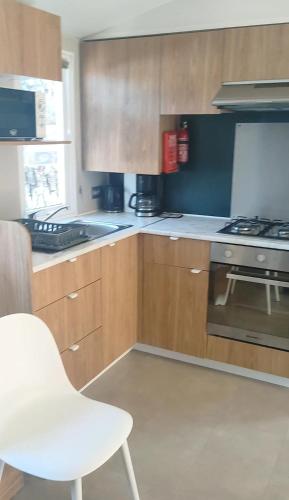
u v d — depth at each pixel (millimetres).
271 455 2189
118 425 1564
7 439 1498
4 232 2072
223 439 2307
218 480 2029
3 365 1599
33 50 2205
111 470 2084
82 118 3238
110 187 3482
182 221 3199
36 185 2980
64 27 2877
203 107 2822
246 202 3176
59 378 1750
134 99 3016
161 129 3018
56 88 3035
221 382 2834
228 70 2701
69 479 1335
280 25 2520
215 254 2758
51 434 1518
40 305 2184
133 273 3016
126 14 2855
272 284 2627
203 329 2932
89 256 2516
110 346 2879
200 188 3354
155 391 2723
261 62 2607
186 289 2916
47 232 2393
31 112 2273
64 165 3199
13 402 1624
